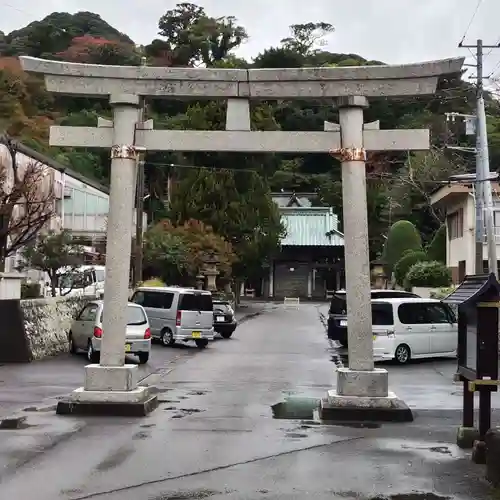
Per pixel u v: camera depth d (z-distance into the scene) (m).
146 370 19.17
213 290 43.72
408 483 7.71
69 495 7.18
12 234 25.91
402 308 21.73
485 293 8.61
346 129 11.73
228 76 11.86
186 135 11.93
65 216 43.53
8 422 10.91
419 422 11.33
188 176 47.31
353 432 10.49
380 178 65.25
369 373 11.54
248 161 47.34
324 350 25.47
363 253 11.69
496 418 11.77
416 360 22.31
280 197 79.06
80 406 11.56
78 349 21.97
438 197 42.09
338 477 7.95
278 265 74.44
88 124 55.62
